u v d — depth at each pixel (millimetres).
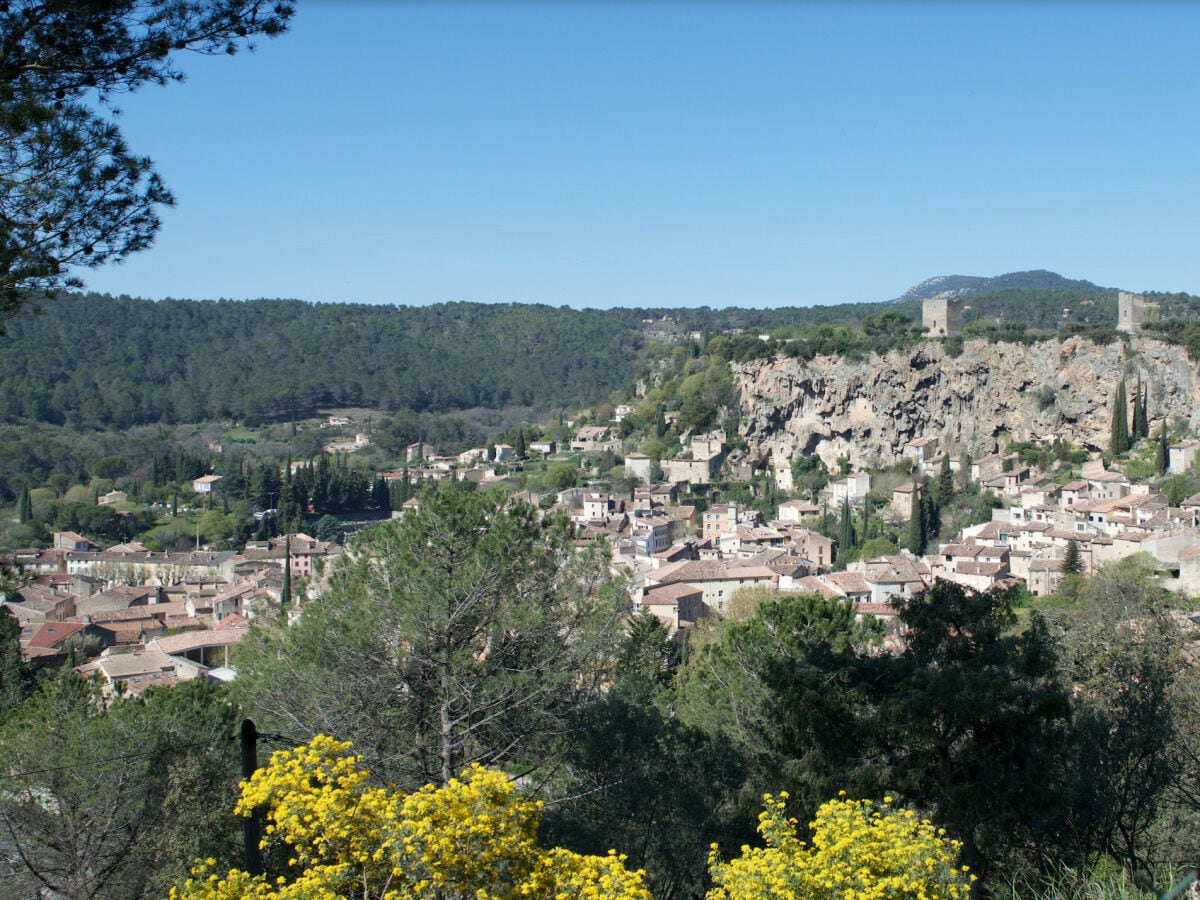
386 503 182875
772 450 187125
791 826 17016
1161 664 27562
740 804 25156
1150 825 22875
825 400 183750
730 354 199750
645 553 117125
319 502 176375
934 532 132125
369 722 23797
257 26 16266
